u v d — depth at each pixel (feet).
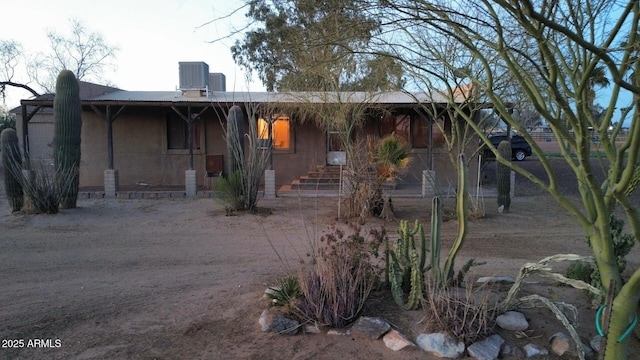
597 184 9.99
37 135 70.28
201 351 12.17
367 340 12.59
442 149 48.49
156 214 34.83
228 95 54.03
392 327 12.90
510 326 12.92
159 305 15.48
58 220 31.60
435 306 12.77
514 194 45.32
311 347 12.30
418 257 15.21
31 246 24.63
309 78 37.52
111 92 57.62
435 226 14.30
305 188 48.21
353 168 33.40
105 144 51.96
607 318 10.01
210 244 25.54
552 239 27.40
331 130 48.55
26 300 15.96
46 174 33.60
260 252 23.65
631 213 9.37
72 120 35.24
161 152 52.34
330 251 15.66
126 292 16.88
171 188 49.44
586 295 15.43
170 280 18.48
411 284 14.14
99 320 14.21
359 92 39.83
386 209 32.53
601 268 10.75
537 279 17.95
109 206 38.24
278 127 52.49
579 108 9.37
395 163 33.65
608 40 9.41
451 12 10.96
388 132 51.85
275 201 41.34
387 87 33.73
